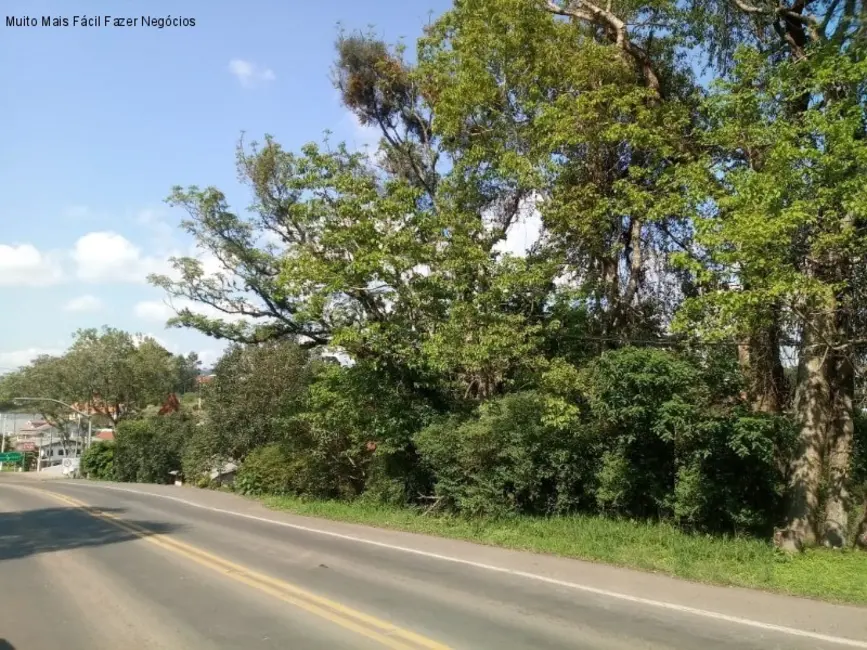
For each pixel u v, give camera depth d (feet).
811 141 38.60
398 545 42.70
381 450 60.64
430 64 65.98
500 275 54.54
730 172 40.50
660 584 31.07
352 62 79.77
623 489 48.03
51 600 28.58
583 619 25.03
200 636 23.06
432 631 23.41
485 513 52.06
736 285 38.86
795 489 43.42
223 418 93.04
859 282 40.63
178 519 57.26
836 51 39.47
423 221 58.39
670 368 44.57
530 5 57.57
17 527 53.01
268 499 74.02
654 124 51.93
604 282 61.16
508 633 23.18
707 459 45.34
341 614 25.63
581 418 52.42
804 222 34.47
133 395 219.82
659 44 62.28
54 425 259.39
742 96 41.50
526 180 55.26
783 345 49.34
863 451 50.03
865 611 26.32
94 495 85.66
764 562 35.58
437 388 64.28
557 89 59.16
